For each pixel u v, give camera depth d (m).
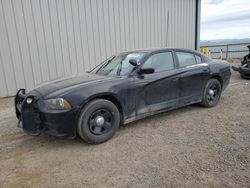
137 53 4.49
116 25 9.80
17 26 7.59
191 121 4.43
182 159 3.01
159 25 11.26
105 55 9.69
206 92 5.12
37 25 7.94
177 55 4.70
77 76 4.33
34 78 8.15
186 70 4.67
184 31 12.45
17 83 7.85
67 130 3.34
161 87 4.27
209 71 5.07
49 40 8.25
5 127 4.56
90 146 3.55
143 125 4.31
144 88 4.05
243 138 3.56
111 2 9.49
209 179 2.55
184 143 3.49
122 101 3.81
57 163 3.08
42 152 3.42
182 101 4.69
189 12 12.47
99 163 3.02
